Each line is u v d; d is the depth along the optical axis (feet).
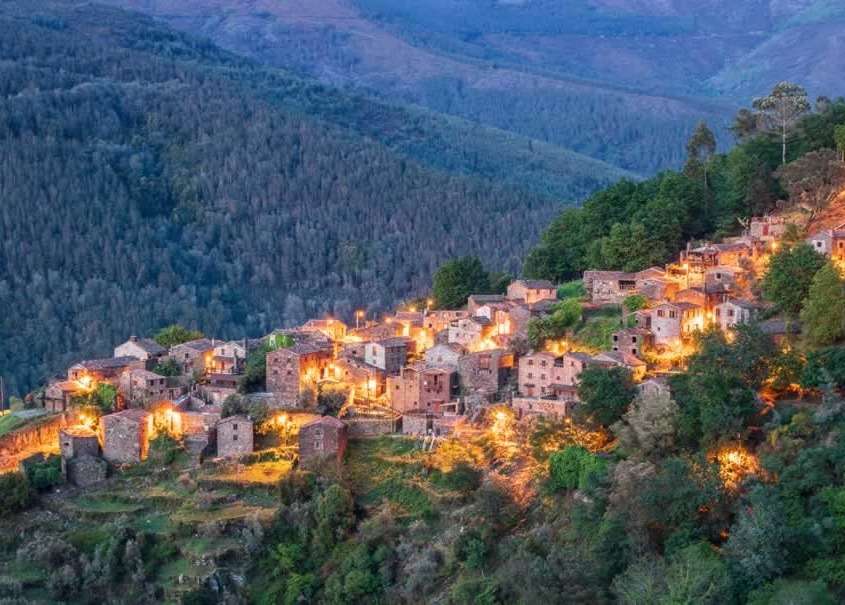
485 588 574.97
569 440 639.35
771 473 538.88
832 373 588.50
